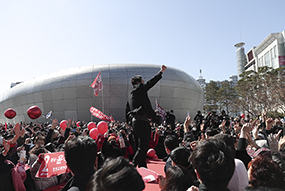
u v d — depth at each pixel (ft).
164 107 125.70
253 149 14.82
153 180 13.60
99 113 46.75
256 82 138.00
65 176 17.34
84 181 6.78
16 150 15.01
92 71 125.80
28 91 134.10
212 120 34.68
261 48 271.49
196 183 9.05
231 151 5.89
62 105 123.85
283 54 226.17
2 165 12.44
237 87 164.04
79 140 7.52
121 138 20.16
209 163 5.41
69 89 122.52
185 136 17.72
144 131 13.94
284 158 11.48
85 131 26.17
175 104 128.67
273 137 14.28
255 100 129.70
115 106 119.85
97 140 17.79
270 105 121.60
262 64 272.51
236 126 21.33
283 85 119.96
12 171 12.76
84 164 7.13
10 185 12.50
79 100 121.29
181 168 8.63
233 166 5.66
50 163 13.96
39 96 129.29
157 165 23.27
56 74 134.31
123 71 125.29
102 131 17.46
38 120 130.21
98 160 17.81
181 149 10.73
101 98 120.26
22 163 14.87
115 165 4.32
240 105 148.15
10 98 146.51
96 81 76.69
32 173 15.31
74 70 131.44
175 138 14.15
